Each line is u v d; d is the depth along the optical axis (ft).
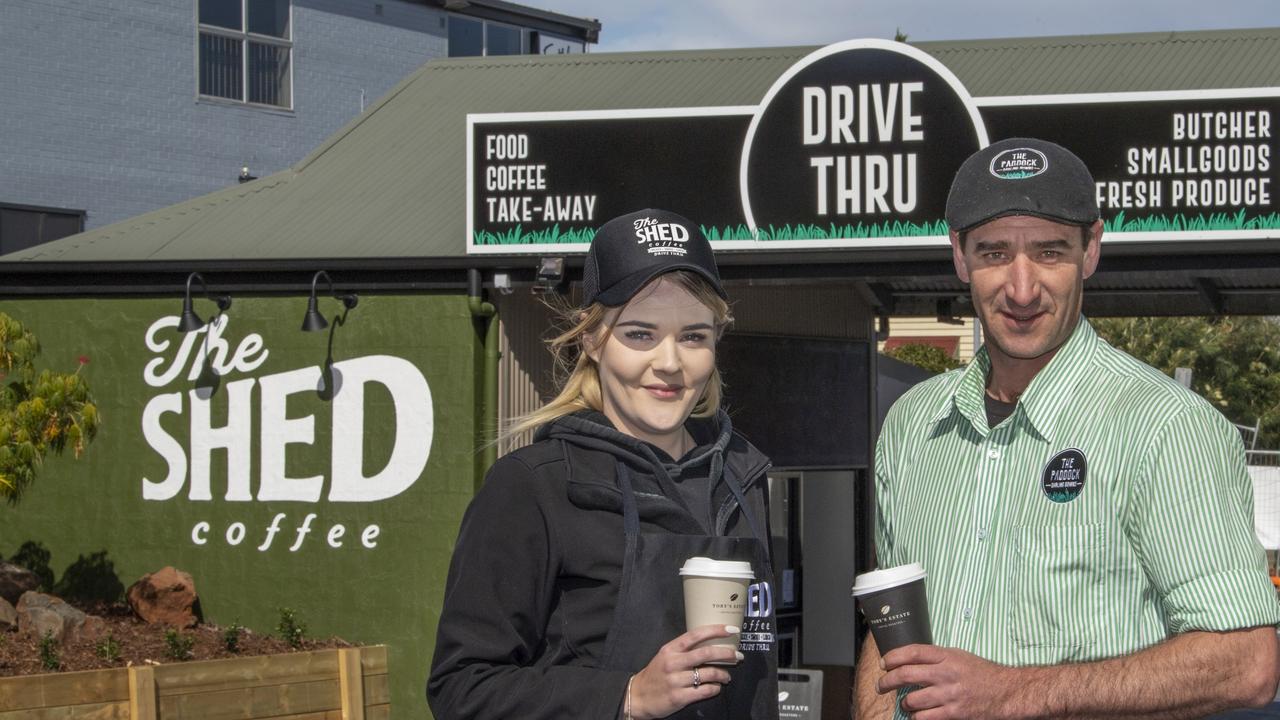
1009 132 34.65
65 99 68.33
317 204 42.65
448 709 9.55
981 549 10.67
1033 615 10.31
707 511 10.26
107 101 69.97
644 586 9.66
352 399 39.45
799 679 29.73
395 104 46.85
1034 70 39.19
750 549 10.09
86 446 41.70
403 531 38.81
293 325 40.11
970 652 10.32
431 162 43.70
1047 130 34.42
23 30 66.85
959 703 9.59
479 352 38.68
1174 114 33.60
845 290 50.39
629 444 10.03
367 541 39.11
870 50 35.45
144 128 71.51
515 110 43.96
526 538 9.73
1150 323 111.75
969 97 34.78
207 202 44.11
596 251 10.46
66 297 42.01
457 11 88.58
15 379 40.78
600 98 42.80
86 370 41.75
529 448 10.12
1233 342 111.65
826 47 35.65
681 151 36.65
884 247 35.32
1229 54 38.17
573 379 10.80
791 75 35.91
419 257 38.19
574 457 10.04
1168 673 9.42
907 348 93.81
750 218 36.19
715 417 10.93
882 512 11.93
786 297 47.26
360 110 82.17
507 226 37.55
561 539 9.75
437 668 9.71
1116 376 10.37
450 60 47.75
